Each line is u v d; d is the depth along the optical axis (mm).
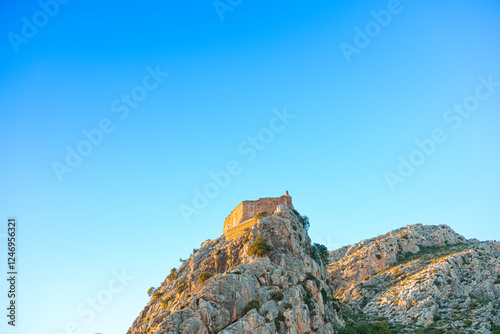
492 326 120750
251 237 107562
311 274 106938
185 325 75375
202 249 125188
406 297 143875
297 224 116938
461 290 142500
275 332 80312
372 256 188625
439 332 121812
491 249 166500
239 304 82062
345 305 161000
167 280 126000
